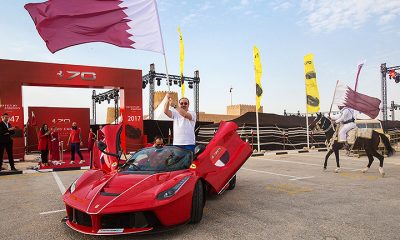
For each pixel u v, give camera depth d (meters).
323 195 5.93
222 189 5.24
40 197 6.13
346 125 8.86
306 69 18.41
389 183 7.21
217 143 5.55
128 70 16.67
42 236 3.81
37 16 6.20
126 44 6.69
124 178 4.18
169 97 5.66
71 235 3.83
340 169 9.61
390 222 4.18
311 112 18.27
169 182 3.93
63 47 6.34
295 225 4.09
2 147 9.61
